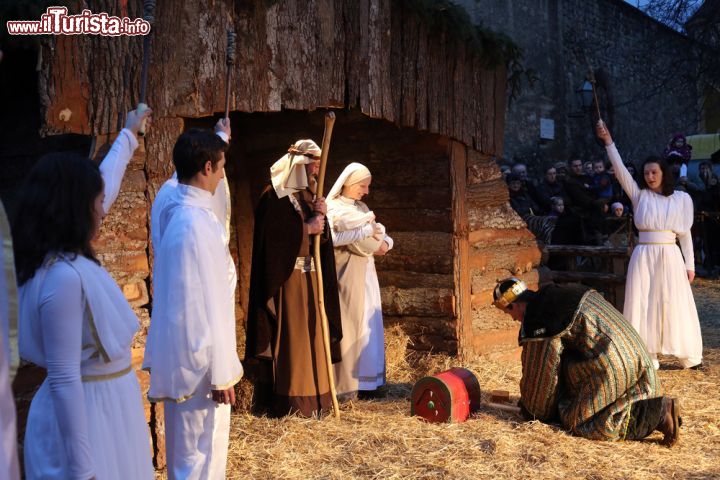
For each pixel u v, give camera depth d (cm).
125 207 382
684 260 585
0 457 100
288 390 446
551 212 923
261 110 422
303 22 439
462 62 559
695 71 1600
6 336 109
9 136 479
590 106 1493
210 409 275
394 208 591
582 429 402
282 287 453
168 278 260
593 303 409
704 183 1175
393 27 500
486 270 599
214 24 404
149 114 293
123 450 214
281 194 448
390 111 498
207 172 275
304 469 360
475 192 589
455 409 427
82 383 208
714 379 548
